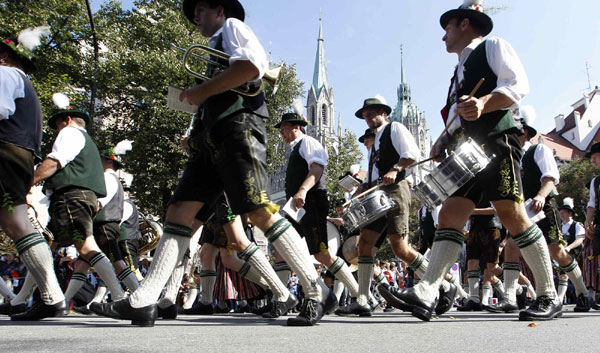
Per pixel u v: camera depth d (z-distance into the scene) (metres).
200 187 3.05
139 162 19.56
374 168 5.41
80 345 1.85
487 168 3.34
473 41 3.78
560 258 5.85
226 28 2.92
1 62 3.77
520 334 2.29
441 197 3.39
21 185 3.38
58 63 18.45
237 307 8.02
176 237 2.97
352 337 2.19
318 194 5.13
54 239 5.95
